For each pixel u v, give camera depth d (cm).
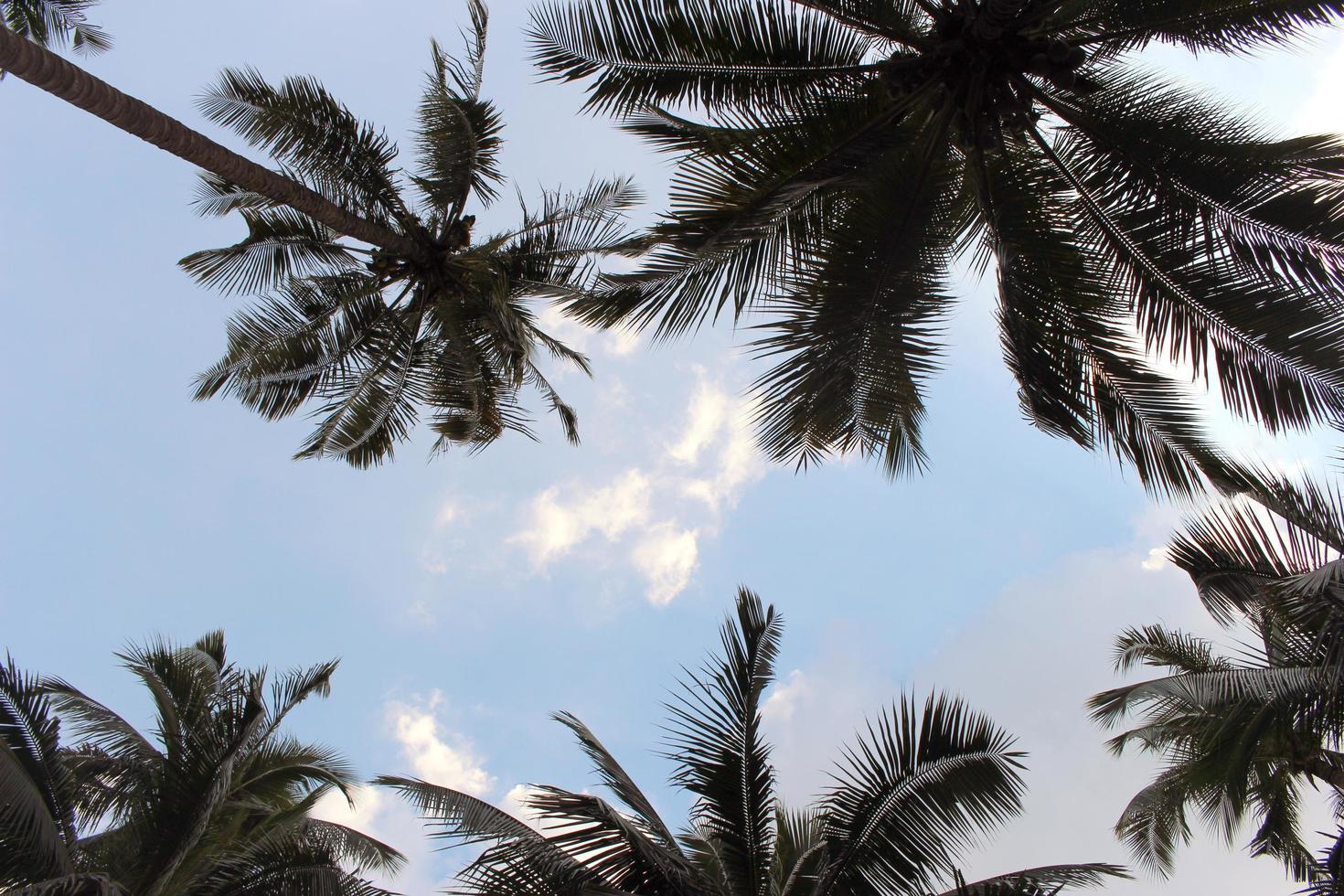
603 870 695
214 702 904
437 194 1191
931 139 777
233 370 1290
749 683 796
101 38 1020
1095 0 734
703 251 711
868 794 739
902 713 748
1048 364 762
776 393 785
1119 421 805
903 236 771
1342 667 788
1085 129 791
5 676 816
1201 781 1050
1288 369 731
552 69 820
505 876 648
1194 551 874
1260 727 906
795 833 952
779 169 731
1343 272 702
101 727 1248
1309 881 1116
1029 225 781
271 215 1279
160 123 607
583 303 780
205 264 1270
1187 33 737
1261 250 737
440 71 1159
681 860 771
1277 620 905
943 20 742
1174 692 960
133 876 768
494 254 1240
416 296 1223
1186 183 758
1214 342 770
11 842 768
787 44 784
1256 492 791
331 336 1312
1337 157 709
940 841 713
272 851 916
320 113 1059
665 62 799
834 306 771
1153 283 800
